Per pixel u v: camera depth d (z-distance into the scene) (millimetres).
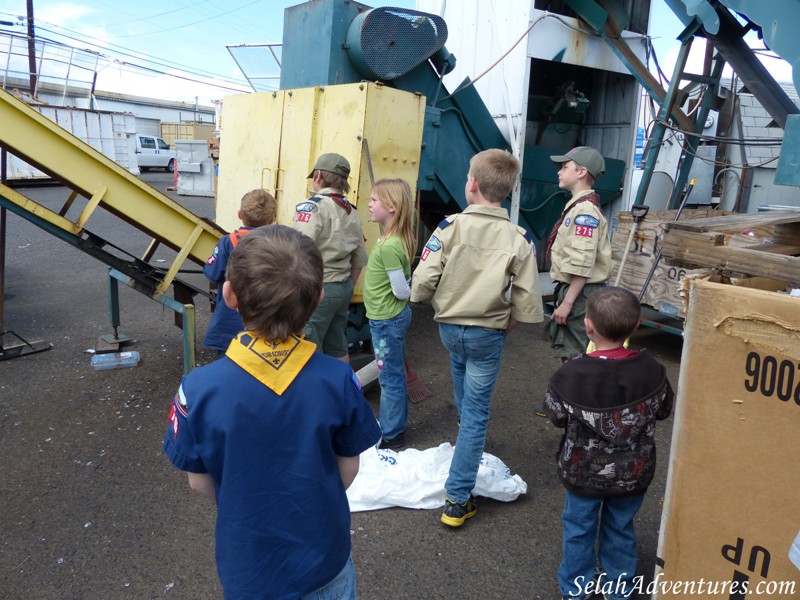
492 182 2572
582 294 3461
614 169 6238
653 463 2117
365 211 4066
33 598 2291
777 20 2504
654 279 4938
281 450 1341
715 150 8547
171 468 3227
